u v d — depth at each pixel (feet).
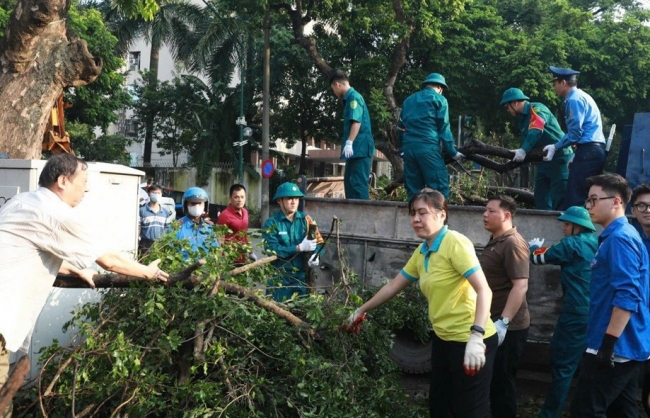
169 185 101.81
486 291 13.07
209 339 14.34
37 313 12.31
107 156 95.81
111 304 15.23
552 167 25.66
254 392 13.87
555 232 19.95
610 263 13.57
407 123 25.26
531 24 95.04
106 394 13.80
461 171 29.60
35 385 14.34
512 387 17.44
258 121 104.06
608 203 14.05
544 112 25.41
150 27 101.14
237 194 23.40
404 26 62.64
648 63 82.64
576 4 100.99
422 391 20.59
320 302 16.11
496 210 16.98
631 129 22.21
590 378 13.78
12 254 11.76
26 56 24.79
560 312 18.57
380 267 21.89
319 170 139.03
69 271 13.60
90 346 13.41
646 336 13.78
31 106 24.62
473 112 82.12
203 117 101.60
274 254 18.21
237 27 88.69
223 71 101.50
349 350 15.55
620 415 14.64
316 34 73.31
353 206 22.50
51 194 12.22
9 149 24.23
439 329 13.88
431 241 13.94
